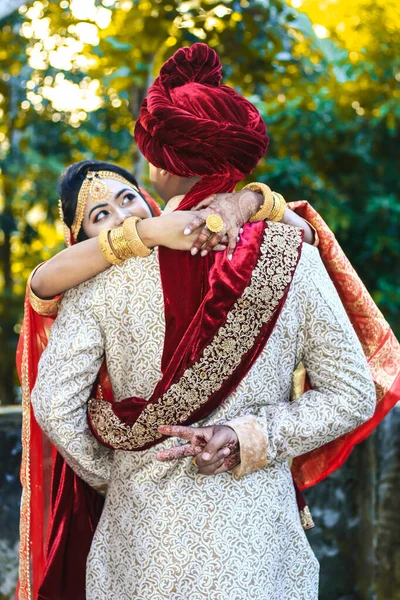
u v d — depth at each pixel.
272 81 6.04
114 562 1.69
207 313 1.61
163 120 1.65
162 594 1.60
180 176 1.71
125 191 1.96
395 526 3.12
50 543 1.91
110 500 1.72
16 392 8.06
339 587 3.19
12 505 3.01
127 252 1.63
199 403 1.62
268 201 1.72
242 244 1.66
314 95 6.29
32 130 6.54
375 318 2.04
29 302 1.92
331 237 1.98
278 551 1.67
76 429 1.67
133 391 1.65
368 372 1.72
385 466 3.12
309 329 1.69
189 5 5.46
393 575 3.12
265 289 1.63
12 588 2.99
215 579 1.59
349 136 6.30
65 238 2.06
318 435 1.65
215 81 1.77
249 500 1.64
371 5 6.43
